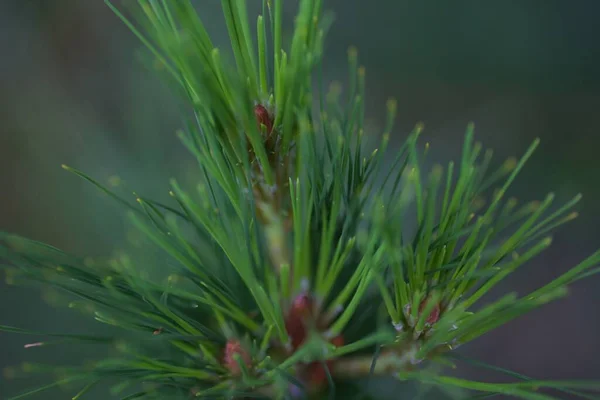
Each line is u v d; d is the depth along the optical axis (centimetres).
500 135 82
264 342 44
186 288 48
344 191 45
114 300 44
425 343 43
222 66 41
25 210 72
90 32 80
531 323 83
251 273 43
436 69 81
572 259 82
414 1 76
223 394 44
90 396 59
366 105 84
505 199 77
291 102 43
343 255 45
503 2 74
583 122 79
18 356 67
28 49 81
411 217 66
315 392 46
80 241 67
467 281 44
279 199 46
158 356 46
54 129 75
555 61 76
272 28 44
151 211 46
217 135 44
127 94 73
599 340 81
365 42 81
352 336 46
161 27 41
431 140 84
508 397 59
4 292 69
